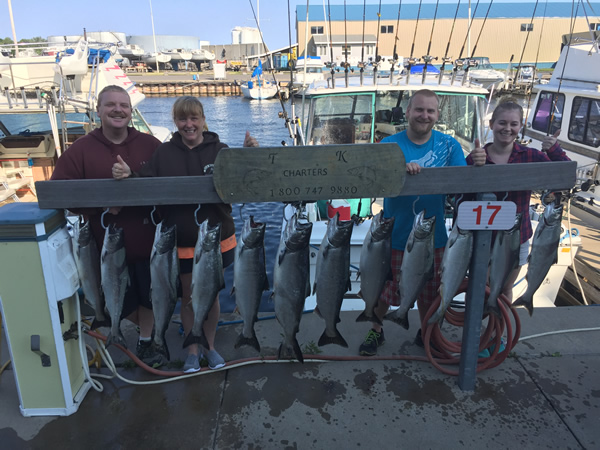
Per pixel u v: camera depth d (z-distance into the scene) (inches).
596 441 98.9
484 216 101.2
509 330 116.1
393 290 122.3
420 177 98.7
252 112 1304.1
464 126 224.5
